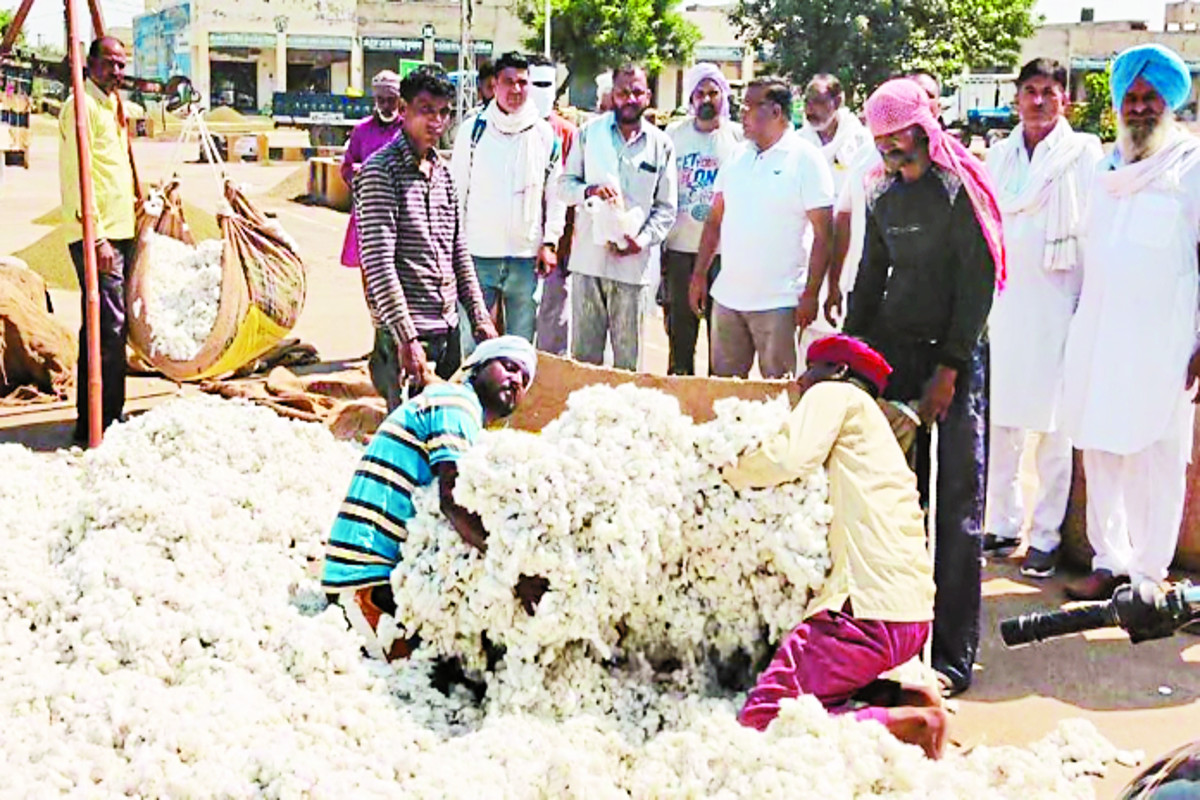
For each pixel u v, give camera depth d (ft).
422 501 16.28
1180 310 20.22
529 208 27.20
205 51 209.15
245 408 22.53
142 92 30.40
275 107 171.32
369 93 205.77
